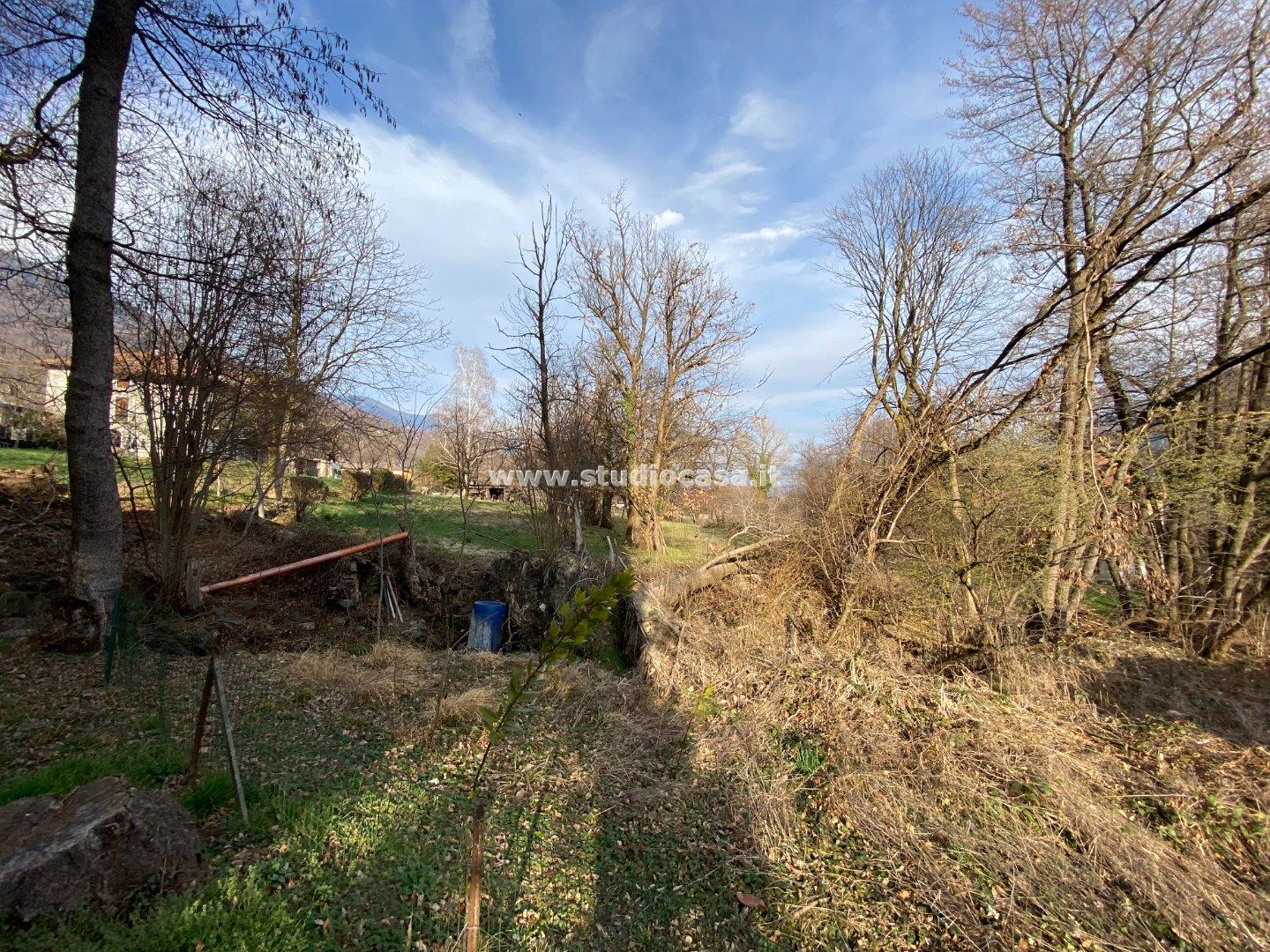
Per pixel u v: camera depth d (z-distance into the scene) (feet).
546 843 10.41
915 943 8.95
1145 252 17.97
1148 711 17.29
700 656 19.15
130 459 24.27
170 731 12.56
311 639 21.50
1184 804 12.94
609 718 16.05
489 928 8.08
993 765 13.73
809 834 11.55
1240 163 16.90
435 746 13.55
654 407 57.93
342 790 10.96
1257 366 23.31
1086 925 9.50
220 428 21.80
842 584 22.53
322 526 39.40
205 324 20.49
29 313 21.24
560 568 25.62
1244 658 20.84
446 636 23.38
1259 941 9.43
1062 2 23.59
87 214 16.28
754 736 14.92
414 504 45.98
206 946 6.75
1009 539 19.92
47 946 6.23
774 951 8.58
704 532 59.88
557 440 43.86
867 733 14.93
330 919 7.67
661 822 11.51
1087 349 18.71
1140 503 21.83
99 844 7.14
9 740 11.53
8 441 43.83
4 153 16.37
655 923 8.88
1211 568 22.61
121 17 16.43
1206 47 19.67
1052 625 20.38
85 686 14.46
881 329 48.01
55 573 20.36
